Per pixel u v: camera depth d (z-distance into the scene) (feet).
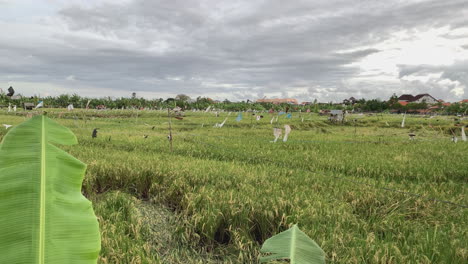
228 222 16.99
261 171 26.11
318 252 4.88
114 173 23.86
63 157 4.02
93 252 3.70
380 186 23.43
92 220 3.87
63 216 3.65
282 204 17.58
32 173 3.72
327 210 17.21
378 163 32.53
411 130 92.02
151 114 140.15
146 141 43.65
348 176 27.02
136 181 23.44
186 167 25.35
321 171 29.68
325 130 90.53
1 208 3.47
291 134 64.18
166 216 18.98
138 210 18.98
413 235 15.24
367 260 12.77
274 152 38.68
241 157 35.60
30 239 3.39
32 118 4.24
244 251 15.02
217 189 21.18
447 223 17.61
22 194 3.58
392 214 18.42
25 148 3.92
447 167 31.09
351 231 15.81
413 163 32.86
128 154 31.78
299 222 16.05
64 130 4.32
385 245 13.26
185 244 16.08
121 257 12.62
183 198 19.67
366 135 67.82
